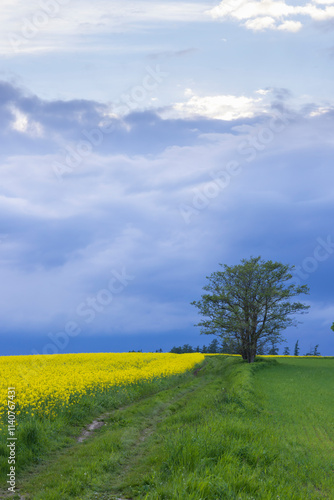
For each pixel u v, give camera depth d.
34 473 10.53
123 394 21.30
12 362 39.22
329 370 45.38
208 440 10.48
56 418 15.12
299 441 13.54
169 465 9.37
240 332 51.62
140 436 13.80
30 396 16.09
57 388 18.23
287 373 40.97
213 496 7.61
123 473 10.03
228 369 42.88
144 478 8.95
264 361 52.22
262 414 17.33
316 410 20.02
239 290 51.53
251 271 52.78
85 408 17.11
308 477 10.15
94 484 9.18
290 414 18.50
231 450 10.16
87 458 11.05
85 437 14.27
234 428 12.24
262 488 8.35
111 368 31.05
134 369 30.34
